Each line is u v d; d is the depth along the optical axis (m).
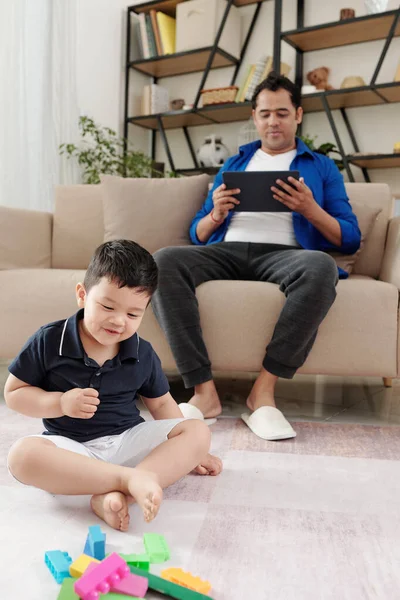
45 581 0.71
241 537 0.86
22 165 3.00
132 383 1.06
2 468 1.14
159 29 3.91
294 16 3.76
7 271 1.87
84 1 3.64
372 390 2.06
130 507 0.96
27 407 0.98
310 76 3.62
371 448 1.33
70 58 3.37
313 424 1.55
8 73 2.90
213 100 3.73
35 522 0.90
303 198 1.70
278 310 1.62
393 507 0.98
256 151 2.08
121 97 4.05
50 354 1.01
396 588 0.72
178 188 2.19
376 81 3.54
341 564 0.78
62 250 2.34
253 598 0.69
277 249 1.80
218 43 3.66
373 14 3.19
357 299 1.61
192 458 1.01
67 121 3.37
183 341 1.54
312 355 1.62
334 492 1.05
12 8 2.91
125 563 0.69
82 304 1.02
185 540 0.84
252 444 1.34
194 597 0.66
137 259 0.94
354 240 1.84
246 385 2.13
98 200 2.36
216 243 1.83
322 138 3.74
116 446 1.02
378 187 2.16
